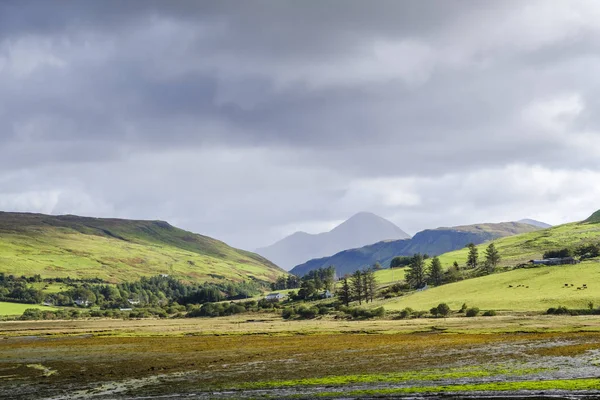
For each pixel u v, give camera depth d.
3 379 76.12
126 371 79.06
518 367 68.38
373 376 67.00
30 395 63.88
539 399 51.31
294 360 84.00
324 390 60.41
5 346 126.88
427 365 73.62
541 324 126.81
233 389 63.06
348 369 73.44
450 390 56.75
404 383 61.91
